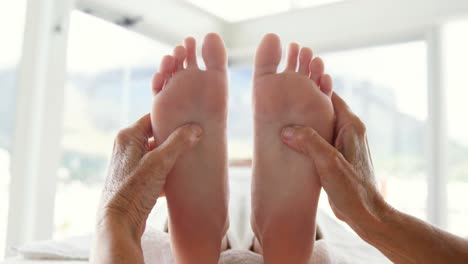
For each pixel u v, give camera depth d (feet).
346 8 5.37
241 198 2.56
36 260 2.19
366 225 1.56
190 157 1.86
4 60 3.67
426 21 4.80
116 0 4.89
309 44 5.65
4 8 3.66
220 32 6.31
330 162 1.62
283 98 1.95
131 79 6.00
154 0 5.35
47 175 3.83
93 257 1.40
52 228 3.86
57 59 3.91
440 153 4.65
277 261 1.88
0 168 3.64
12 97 3.66
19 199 3.58
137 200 1.55
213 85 1.98
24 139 3.62
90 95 6.04
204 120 1.94
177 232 1.85
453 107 4.77
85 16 4.72
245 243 2.19
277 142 1.91
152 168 1.61
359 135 1.75
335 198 1.62
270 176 1.90
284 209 1.87
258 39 6.11
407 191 5.14
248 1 5.74
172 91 1.96
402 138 5.24
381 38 5.24
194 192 1.86
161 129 1.93
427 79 4.82
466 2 4.54
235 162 4.04
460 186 4.71
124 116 6.04
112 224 1.45
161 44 5.65
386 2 5.08
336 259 1.96
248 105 6.51
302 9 5.73
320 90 1.96
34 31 3.67
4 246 3.52
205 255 1.85
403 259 1.54
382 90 5.45
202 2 5.78
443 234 1.53
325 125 1.91
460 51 4.77
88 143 6.03
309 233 1.86
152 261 1.97
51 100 3.87
